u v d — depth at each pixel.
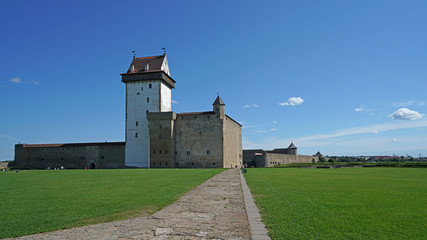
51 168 83.38
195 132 74.19
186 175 35.16
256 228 9.75
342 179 27.77
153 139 74.50
